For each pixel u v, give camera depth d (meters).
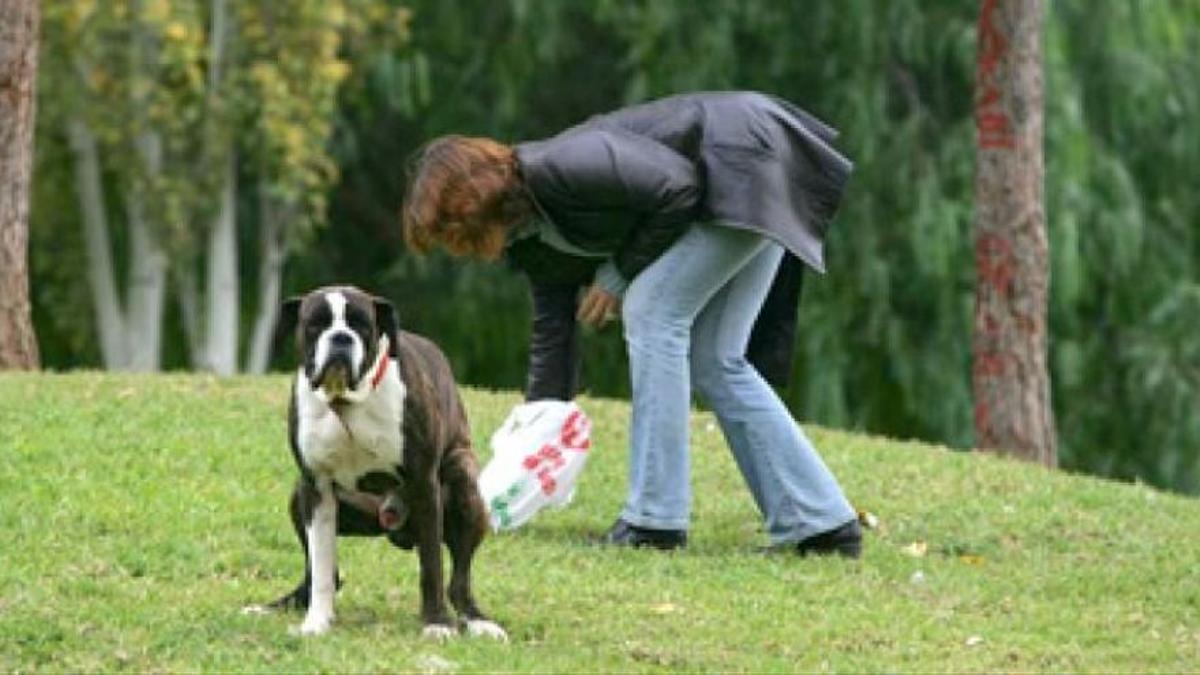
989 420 19.44
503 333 31.48
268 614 10.53
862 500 14.45
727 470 14.99
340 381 9.35
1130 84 29.41
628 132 12.14
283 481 13.89
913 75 30.19
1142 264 30.47
